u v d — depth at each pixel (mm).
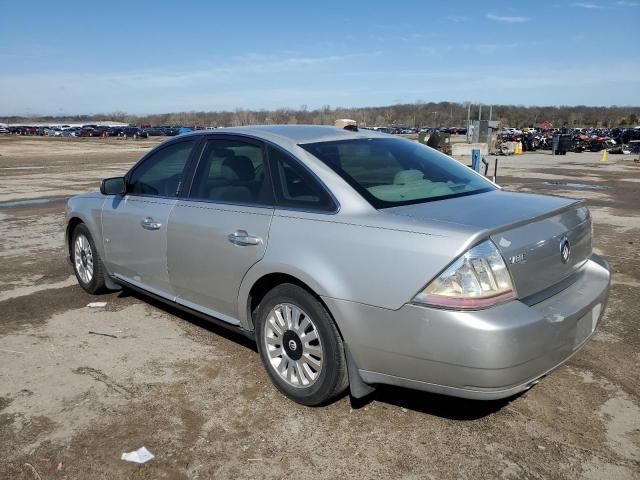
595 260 3730
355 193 3305
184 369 4043
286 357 3578
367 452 3043
